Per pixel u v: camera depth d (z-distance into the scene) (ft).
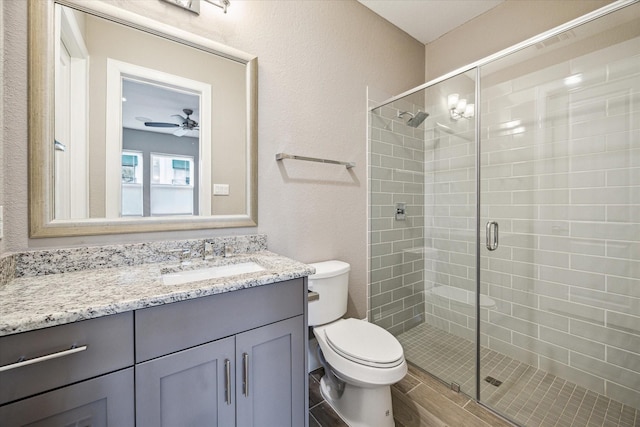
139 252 3.79
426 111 7.04
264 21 4.94
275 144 5.12
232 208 4.65
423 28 7.34
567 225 5.22
